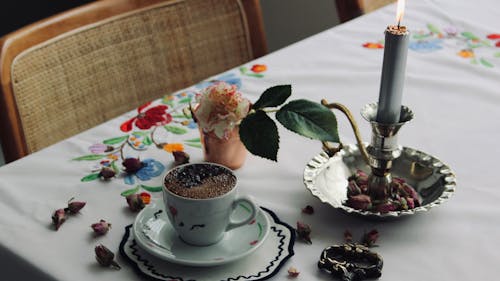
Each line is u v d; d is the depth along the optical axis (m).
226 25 1.40
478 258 0.73
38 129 1.15
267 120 0.78
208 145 0.88
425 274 0.71
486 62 1.20
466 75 1.16
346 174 0.85
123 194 0.84
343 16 1.50
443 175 0.82
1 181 0.86
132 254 0.73
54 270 0.71
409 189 0.81
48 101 1.17
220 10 1.39
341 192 0.83
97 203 0.82
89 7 1.22
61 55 1.18
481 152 0.94
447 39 1.28
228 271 0.70
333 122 0.77
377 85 1.12
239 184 0.86
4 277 0.77
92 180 0.87
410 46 1.25
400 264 0.72
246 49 1.43
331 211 0.80
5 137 1.10
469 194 0.84
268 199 0.83
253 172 0.89
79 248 0.75
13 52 1.10
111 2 1.25
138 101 1.31
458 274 0.71
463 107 1.06
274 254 0.73
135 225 0.74
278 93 0.83
